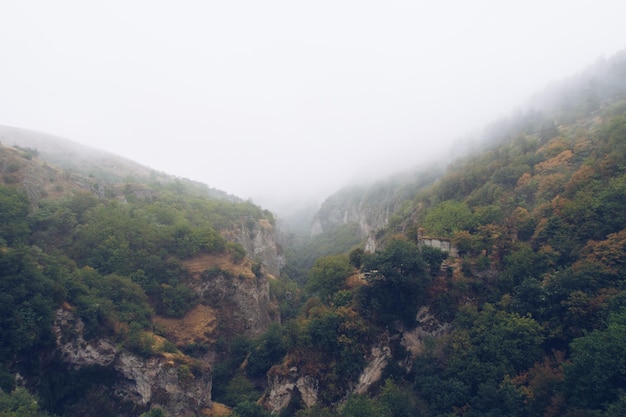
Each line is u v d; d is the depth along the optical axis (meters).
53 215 61.03
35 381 38.81
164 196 103.69
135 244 64.56
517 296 41.91
